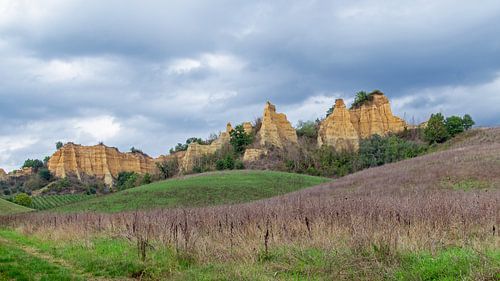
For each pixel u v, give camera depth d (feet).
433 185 131.64
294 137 419.33
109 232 69.92
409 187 134.00
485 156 168.04
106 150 505.25
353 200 72.84
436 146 333.01
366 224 46.03
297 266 37.35
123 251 52.37
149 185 241.55
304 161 352.08
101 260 46.60
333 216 56.18
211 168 357.61
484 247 36.37
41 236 77.05
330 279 33.17
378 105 445.78
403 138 396.98
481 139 303.27
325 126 414.62
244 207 86.94
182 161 446.60
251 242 45.03
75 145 501.56
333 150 370.73
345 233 46.75
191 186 215.31
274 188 213.05
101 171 490.08
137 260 45.65
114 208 174.19
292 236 48.83
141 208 168.66
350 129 401.70
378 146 358.64
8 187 479.00
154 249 50.52
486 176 132.98
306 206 69.87
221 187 211.20
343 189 155.33
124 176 456.45
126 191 220.84
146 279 39.86
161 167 404.36
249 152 369.50
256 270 36.42
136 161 523.29
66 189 444.55
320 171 327.67
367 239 37.93
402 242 38.11
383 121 436.35
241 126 404.98
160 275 40.47
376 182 158.61
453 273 30.14
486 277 27.91
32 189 458.91
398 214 50.88
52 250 58.90
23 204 329.11
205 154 417.08
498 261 30.37
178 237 49.52
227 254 42.83
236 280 34.09
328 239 43.09
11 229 111.55
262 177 246.06
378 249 35.94
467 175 138.21
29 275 39.93
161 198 190.29
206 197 189.47
